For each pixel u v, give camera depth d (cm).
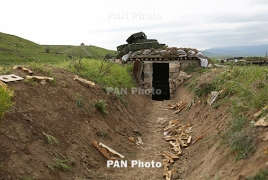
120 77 1309
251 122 507
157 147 796
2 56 2612
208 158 546
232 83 823
